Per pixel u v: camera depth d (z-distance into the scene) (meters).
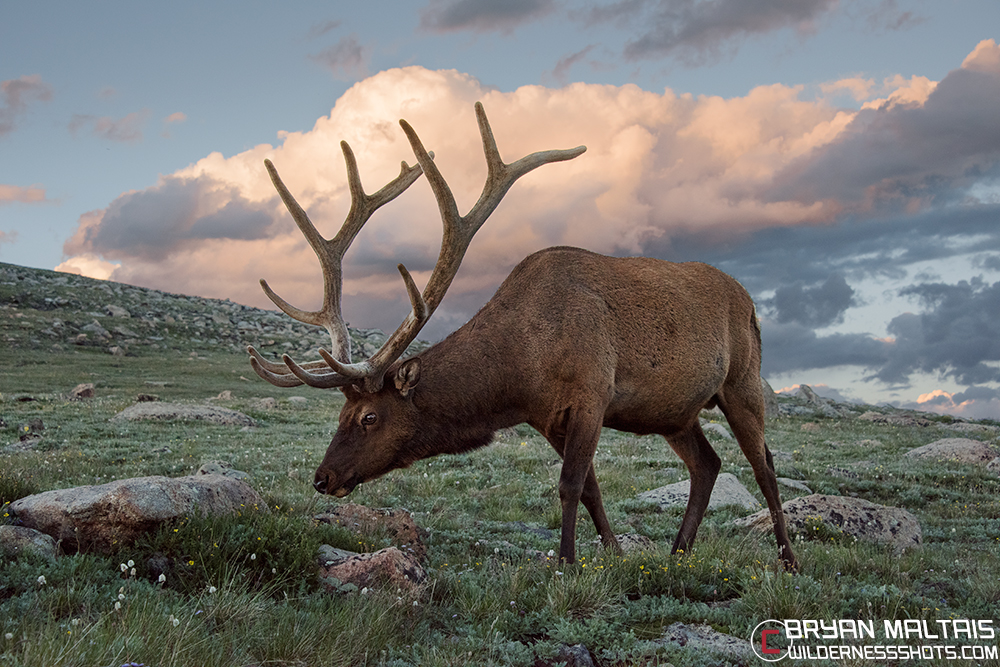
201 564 4.34
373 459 5.77
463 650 3.76
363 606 4.08
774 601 4.65
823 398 44.12
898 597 5.04
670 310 6.06
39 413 18.34
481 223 5.84
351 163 6.37
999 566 6.60
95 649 3.09
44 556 4.18
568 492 5.38
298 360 44.88
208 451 13.62
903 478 13.27
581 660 3.82
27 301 50.91
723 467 13.60
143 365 38.66
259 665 3.40
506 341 5.72
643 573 5.11
